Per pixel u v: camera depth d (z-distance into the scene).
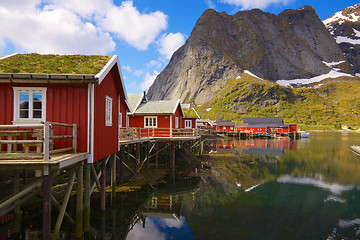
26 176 9.65
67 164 6.26
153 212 11.54
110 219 10.20
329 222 10.84
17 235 8.26
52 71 7.95
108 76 9.97
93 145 8.10
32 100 7.80
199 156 28.59
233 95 165.50
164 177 18.17
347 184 17.69
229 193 14.94
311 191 15.71
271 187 16.61
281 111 153.38
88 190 8.16
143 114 23.66
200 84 190.75
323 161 28.27
